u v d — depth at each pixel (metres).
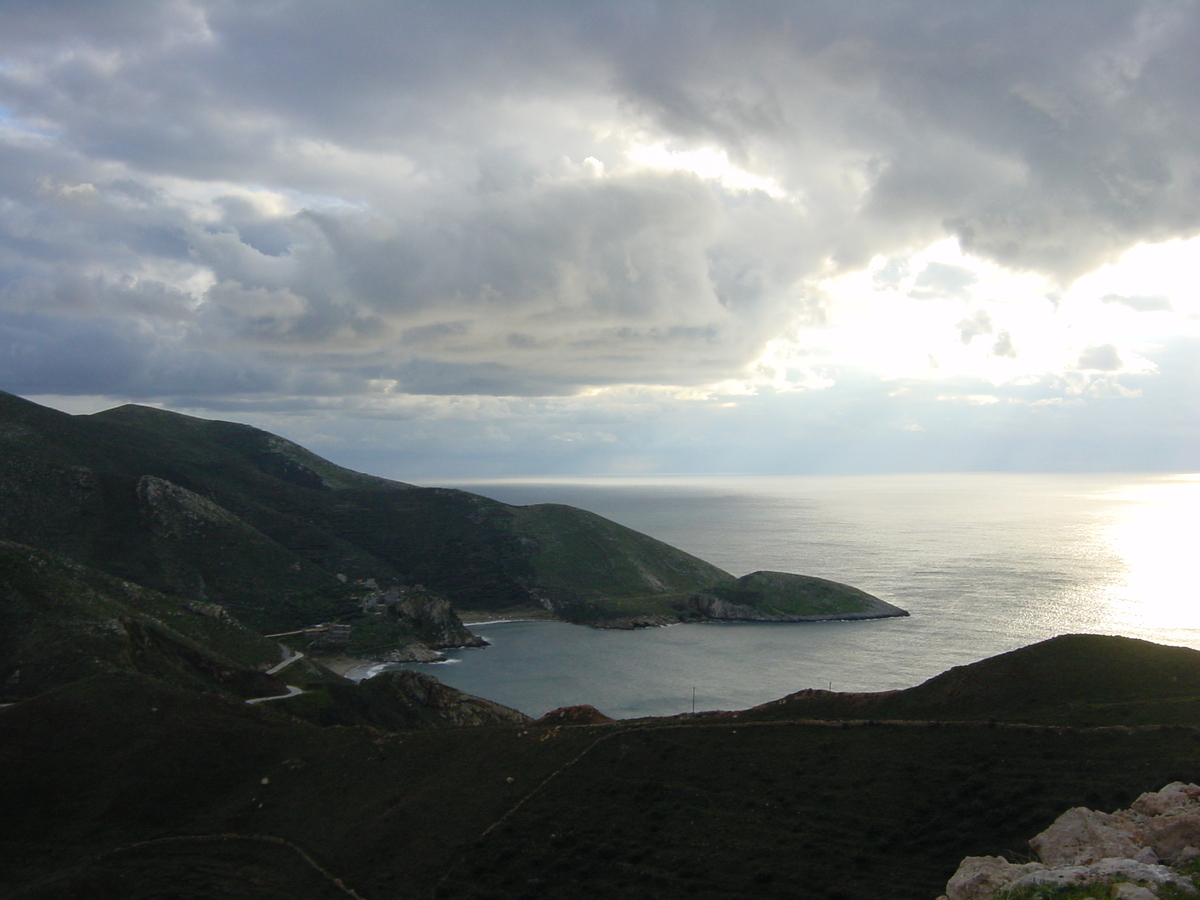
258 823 67.12
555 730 71.62
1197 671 61.56
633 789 58.88
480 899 50.25
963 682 67.44
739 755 60.25
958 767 52.38
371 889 54.81
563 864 51.88
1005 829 44.81
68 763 74.81
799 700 71.81
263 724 85.31
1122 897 23.95
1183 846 28.47
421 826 61.12
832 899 42.81
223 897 55.34
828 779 54.81
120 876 58.47
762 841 49.69
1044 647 69.94
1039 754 51.72
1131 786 45.66
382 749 75.38
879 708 67.00
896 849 45.94
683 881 47.50
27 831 66.44
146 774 73.06
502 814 59.75
